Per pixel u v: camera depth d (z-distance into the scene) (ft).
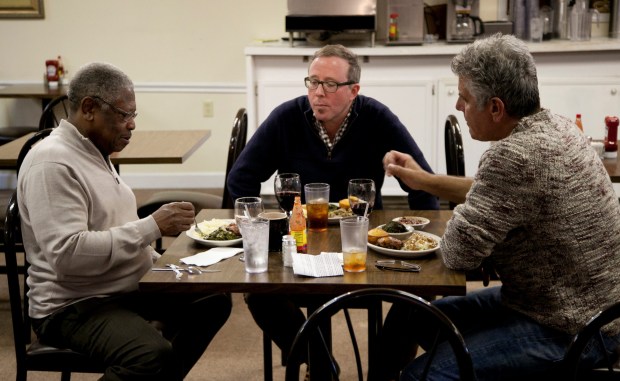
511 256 6.20
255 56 16.58
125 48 18.52
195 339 7.42
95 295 6.98
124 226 6.88
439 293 5.99
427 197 8.80
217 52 18.48
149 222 6.94
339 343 10.12
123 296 7.11
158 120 18.89
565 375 5.41
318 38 16.65
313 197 7.49
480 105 6.18
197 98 18.74
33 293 7.02
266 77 16.74
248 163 8.98
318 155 8.88
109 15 18.35
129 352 6.49
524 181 5.85
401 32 16.81
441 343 6.36
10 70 18.70
